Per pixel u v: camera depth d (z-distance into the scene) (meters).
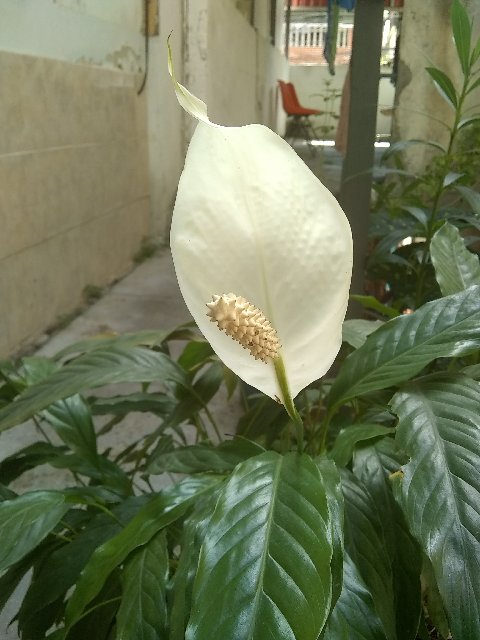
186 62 2.26
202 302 0.28
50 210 1.41
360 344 0.46
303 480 0.28
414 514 0.30
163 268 1.94
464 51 0.62
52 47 1.38
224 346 0.28
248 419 0.54
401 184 1.02
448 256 0.48
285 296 0.27
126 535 0.33
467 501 0.30
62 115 1.43
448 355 0.35
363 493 0.35
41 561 0.45
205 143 0.27
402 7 0.96
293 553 0.25
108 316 1.54
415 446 0.32
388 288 1.00
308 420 0.48
